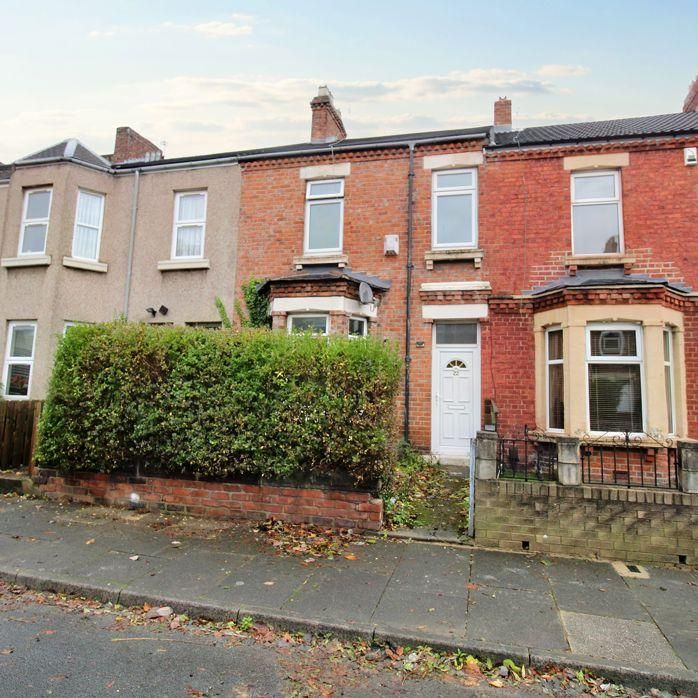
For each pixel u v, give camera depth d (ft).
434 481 26.86
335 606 13.60
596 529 17.65
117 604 14.19
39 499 23.40
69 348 22.97
